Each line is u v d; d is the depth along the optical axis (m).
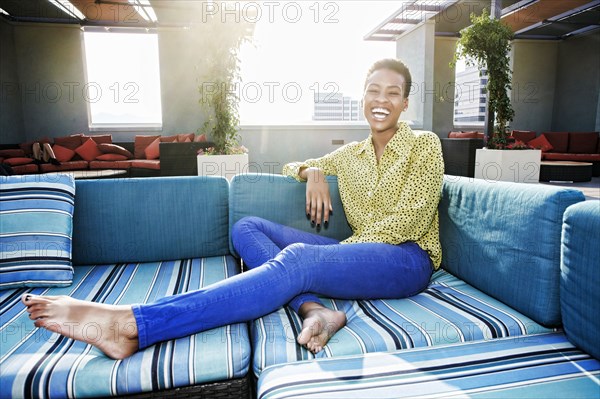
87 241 1.55
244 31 4.98
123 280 1.37
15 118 7.93
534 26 9.12
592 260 0.86
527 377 0.81
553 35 10.20
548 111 10.55
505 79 5.56
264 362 0.90
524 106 10.42
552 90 10.48
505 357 0.89
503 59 5.52
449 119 9.89
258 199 1.62
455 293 1.27
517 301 1.09
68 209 1.44
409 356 0.90
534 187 1.08
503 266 1.15
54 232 1.36
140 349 0.90
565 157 7.60
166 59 7.96
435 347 0.94
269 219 1.62
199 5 7.10
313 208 1.49
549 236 1.00
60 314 0.87
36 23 7.88
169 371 0.85
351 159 1.48
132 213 1.58
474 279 1.30
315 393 0.76
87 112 8.30
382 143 1.44
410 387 0.78
